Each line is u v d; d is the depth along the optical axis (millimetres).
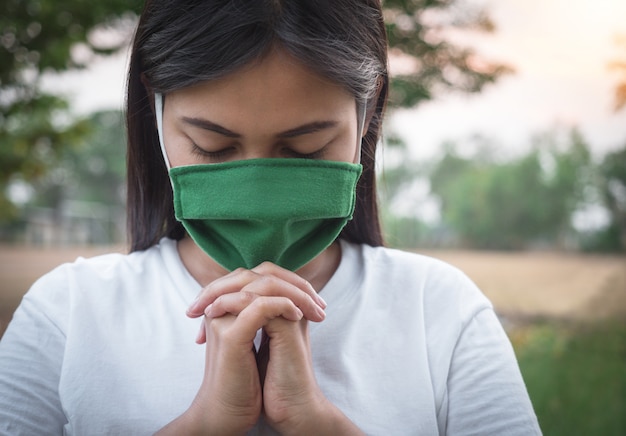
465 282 1301
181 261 1269
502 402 1146
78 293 1192
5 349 1147
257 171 1021
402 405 1142
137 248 1343
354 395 1137
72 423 1104
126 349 1152
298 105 987
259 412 1059
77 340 1146
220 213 1046
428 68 5633
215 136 1021
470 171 35594
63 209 45250
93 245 41125
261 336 1194
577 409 4719
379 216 1388
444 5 5289
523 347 7211
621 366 6047
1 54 5977
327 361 1157
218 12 969
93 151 43656
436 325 1228
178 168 1063
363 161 1325
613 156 22828
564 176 31312
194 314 1078
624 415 4520
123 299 1205
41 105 7137
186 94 1014
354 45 1051
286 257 1134
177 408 1115
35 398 1108
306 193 1039
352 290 1238
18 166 9289
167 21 1059
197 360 1146
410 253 1354
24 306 1192
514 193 33500
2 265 20125
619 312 9516
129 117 1274
